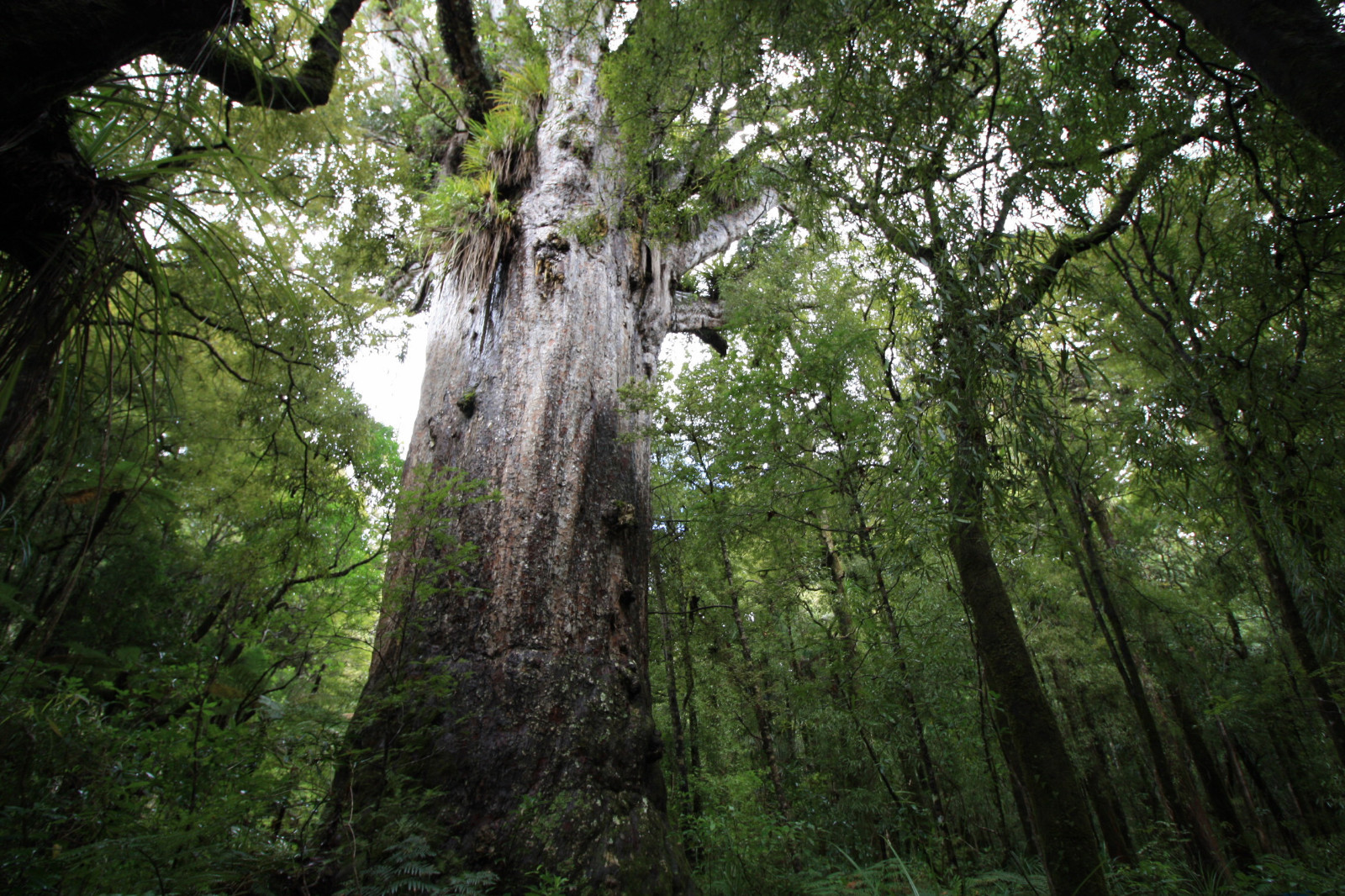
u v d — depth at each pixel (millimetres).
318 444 7625
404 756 3947
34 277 2256
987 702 3850
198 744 2955
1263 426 3363
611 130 6727
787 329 5754
